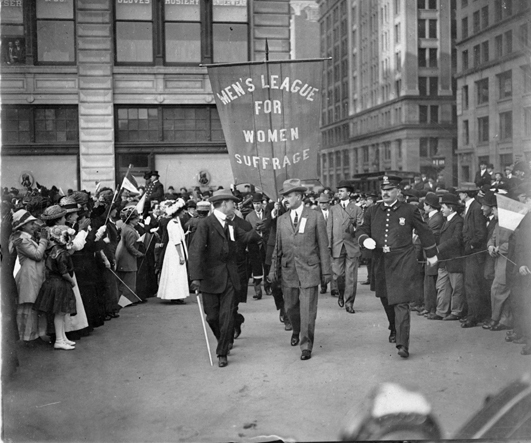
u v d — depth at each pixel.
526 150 12.89
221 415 5.15
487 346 7.12
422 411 5.07
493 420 4.82
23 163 15.88
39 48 15.92
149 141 16.52
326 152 29.84
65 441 4.66
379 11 23.58
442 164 16.11
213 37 16.61
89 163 16.06
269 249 8.84
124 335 8.03
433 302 8.94
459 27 16.81
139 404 5.40
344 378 6.03
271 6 16.55
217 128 16.81
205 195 13.95
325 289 11.40
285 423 4.98
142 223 11.51
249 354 7.04
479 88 15.08
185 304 10.48
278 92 8.94
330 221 9.56
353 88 26.33
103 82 16.06
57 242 7.02
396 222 6.89
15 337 6.91
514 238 7.07
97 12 15.90
